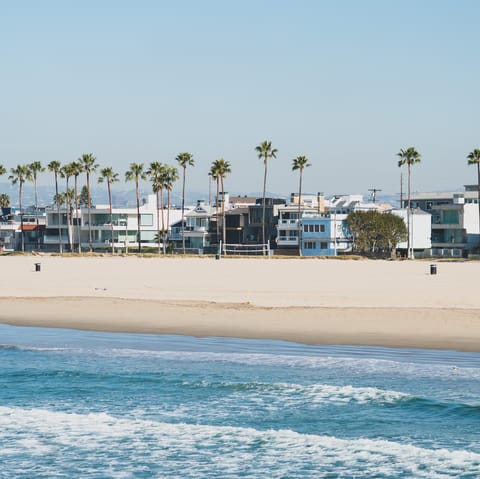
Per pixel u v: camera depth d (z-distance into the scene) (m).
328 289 72.75
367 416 28.17
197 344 41.59
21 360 38.19
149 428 27.67
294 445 25.66
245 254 186.62
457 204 176.12
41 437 27.02
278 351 39.22
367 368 34.88
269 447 25.55
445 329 43.94
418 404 29.30
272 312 51.84
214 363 36.75
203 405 30.17
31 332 46.41
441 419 27.64
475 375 33.16
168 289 73.19
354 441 25.69
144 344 41.97
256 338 42.94
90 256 175.12
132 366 36.53
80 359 38.34
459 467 23.42
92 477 23.55
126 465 24.44
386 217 171.12
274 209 198.25
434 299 61.09
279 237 188.50
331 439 25.95
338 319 48.28
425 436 26.05
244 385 32.47
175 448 25.73
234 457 24.84
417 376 33.22
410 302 58.72
